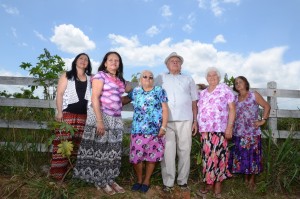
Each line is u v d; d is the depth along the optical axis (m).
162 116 4.02
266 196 4.46
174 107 4.20
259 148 4.56
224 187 4.57
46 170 4.51
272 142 5.16
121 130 3.90
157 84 4.35
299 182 4.79
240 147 4.51
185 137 4.24
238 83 4.52
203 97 4.31
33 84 5.03
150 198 4.00
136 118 4.00
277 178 4.68
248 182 4.64
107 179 3.77
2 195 3.80
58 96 4.05
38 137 4.95
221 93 4.16
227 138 4.12
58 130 4.00
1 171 4.44
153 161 3.95
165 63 4.47
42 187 3.81
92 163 3.72
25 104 4.97
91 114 3.76
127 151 4.85
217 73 4.22
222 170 4.12
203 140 4.21
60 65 5.09
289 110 5.44
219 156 4.11
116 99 3.81
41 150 4.86
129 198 3.88
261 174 4.76
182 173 4.30
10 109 5.19
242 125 4.52
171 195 4.16
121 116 3.94
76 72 4.08
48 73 4.91
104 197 3.82
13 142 4.87
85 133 3.74
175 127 4.24
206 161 4.15
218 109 4.12
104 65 3.91
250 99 4.52
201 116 4.22
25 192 3.84
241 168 4.49
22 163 4.62
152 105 3.96
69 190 3.81
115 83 3.82
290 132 5.25
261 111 5.23
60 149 3.64
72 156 4.09
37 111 5.23
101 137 3.72
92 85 3.73
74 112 4.02
